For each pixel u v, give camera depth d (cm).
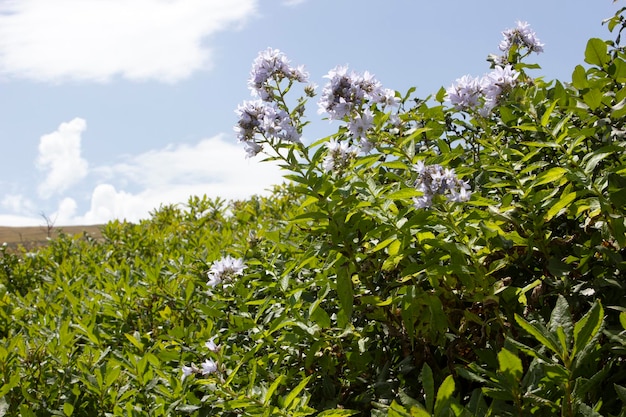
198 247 613
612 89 368
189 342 406
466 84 369
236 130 357
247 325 386
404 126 417
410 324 308
